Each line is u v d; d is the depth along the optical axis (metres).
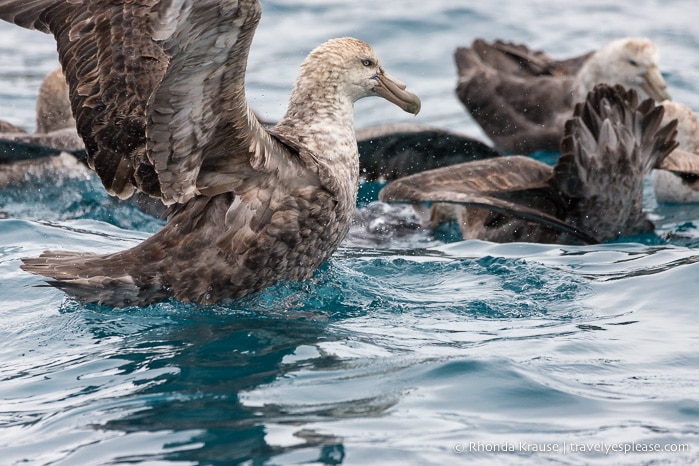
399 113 25.64
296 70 26.62
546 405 8.88
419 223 17.84
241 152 10.58
